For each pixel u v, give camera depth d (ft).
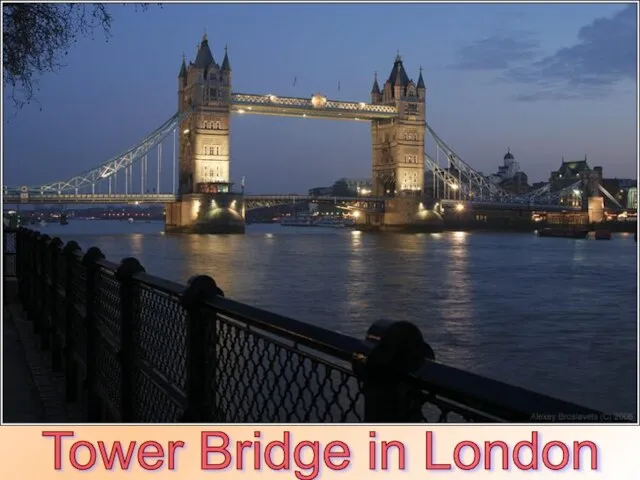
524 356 86.79
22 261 55.77
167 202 563.07
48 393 28.43
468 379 7.07
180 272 209.97
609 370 77.71
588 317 123.75
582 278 203.82
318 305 137.80
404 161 625.00
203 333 13.70
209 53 555.69
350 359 8.23
